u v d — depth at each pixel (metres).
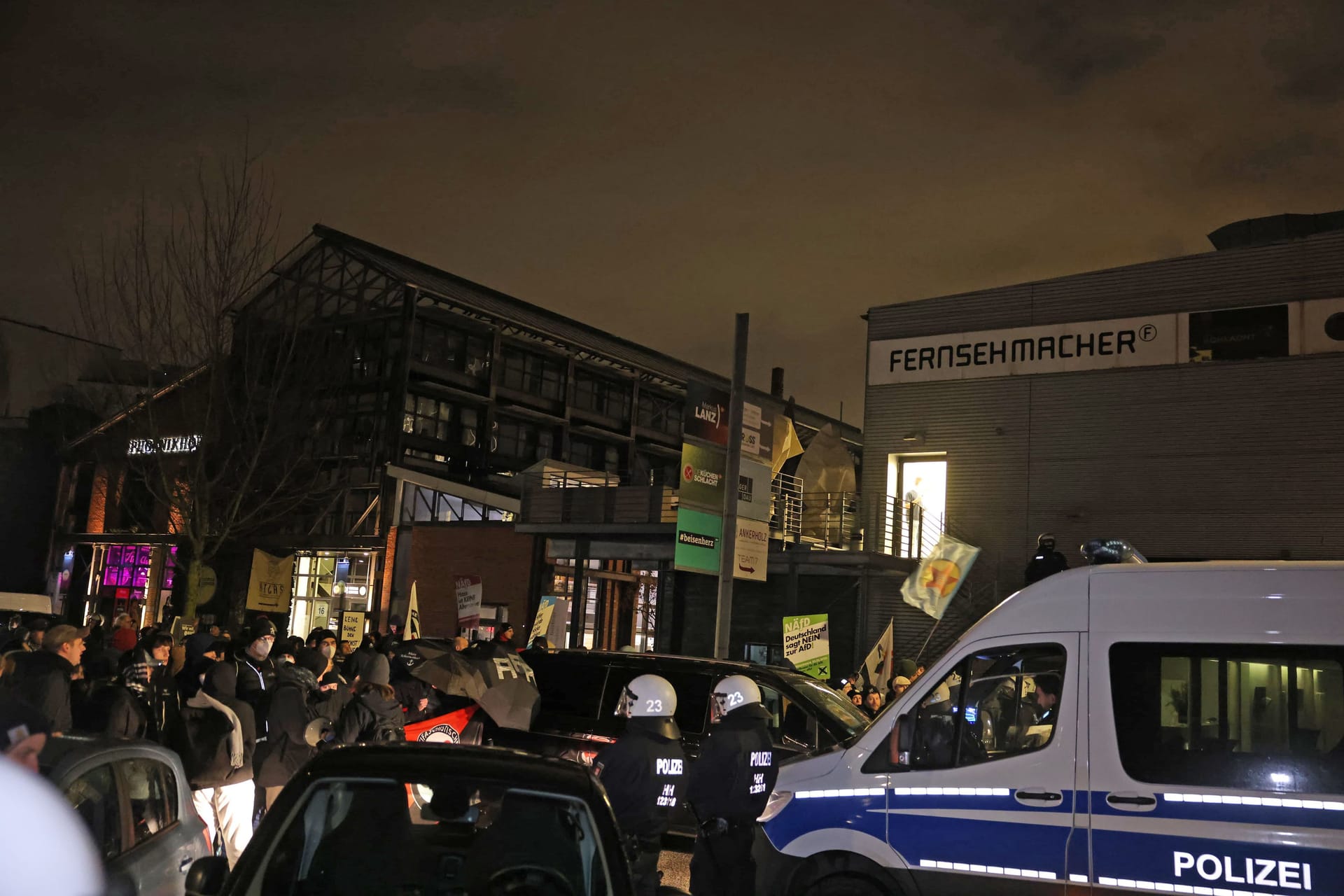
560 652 11.09
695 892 6.39
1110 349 22.64
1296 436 20.70
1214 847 5.69
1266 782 5.68
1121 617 6.23
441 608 33.88
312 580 37.38
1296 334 20.94
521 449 42.88
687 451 14.30
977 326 24.11
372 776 4.06
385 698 9.04
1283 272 21.19
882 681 18.67
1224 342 21.58
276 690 8.54
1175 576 6.20
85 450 43.88
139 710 8.46
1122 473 22.17
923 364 24.59
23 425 44.31
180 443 28.66
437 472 38.78
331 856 3.88
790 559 23.06
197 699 8.07
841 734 9.65
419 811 4.07
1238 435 21.22
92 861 4.15
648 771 6.09
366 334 39.12
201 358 25.66
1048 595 6.48
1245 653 5.89
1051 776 6.14
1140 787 5.91
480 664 10.52
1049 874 6.03
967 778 6.37
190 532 25.84
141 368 30.22
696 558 14.34
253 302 33.97
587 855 3.88
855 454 46.00
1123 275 22.72
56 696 7.63
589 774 4.25
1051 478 22.86
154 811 5.14
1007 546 23.08
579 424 44.97
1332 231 20.89
